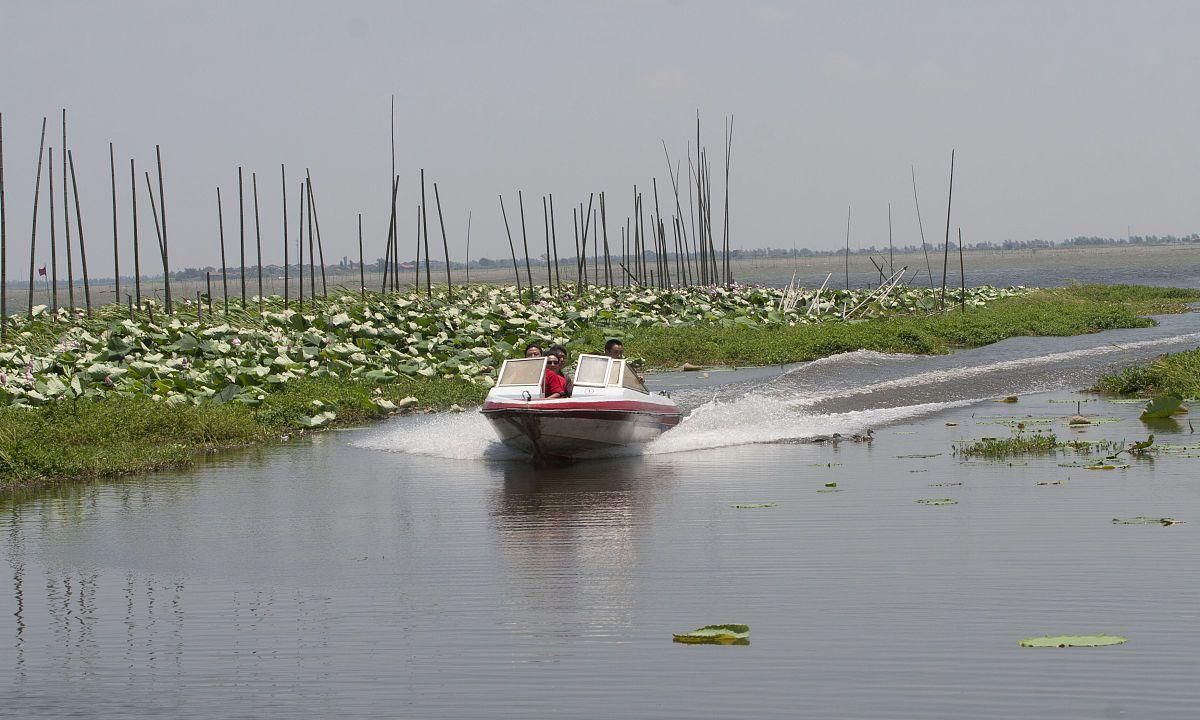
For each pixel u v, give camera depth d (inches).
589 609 604.4
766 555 697.0
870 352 2073.1
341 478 1065.5
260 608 636.7
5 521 895.7
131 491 1020.5
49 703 503.2
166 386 1510.8
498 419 1092.5
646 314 2679.6
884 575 639.8
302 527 849.5
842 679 490.0
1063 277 6363.2
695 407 1472.7
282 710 486.0
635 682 497.4
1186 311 3122.5
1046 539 703.1
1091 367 1740.9
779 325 2664.9
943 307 3122.5
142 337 1800.0
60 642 587.5
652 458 1121.4
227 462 1179.3
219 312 2463.1
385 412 1531.7
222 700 499.5
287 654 555.8
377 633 581.9
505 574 685.9
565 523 824.9
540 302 2775.6
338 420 1476.4
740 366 2066.9
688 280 3885.3
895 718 450.0
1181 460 955.3
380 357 1835.6
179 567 737.0
